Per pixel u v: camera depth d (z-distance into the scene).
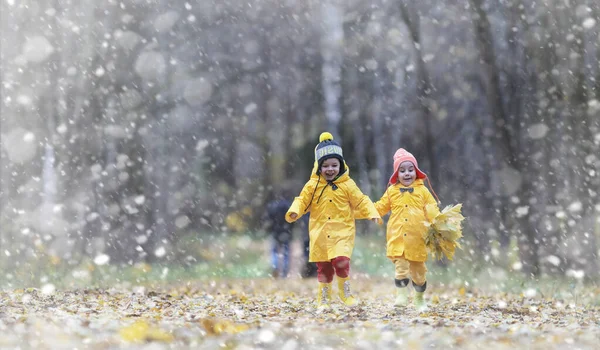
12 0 17.45
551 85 20.38
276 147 43.06
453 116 35.28
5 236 18.66
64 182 23.11
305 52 40.66
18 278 13.83
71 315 7.51
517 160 21.27
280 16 40.25
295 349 5.92
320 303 10.45
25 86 23.45
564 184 21.19
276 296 13.84
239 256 30.73
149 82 27.47
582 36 19.80
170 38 33.91
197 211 40.03
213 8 38.38
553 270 18.50
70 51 24.08
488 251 22.86
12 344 5.59
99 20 24.69
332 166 10.55
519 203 20.62
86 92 23.59
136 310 8.99
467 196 33.81
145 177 26.17
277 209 23.89
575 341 6.25
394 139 39.75
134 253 22.89
